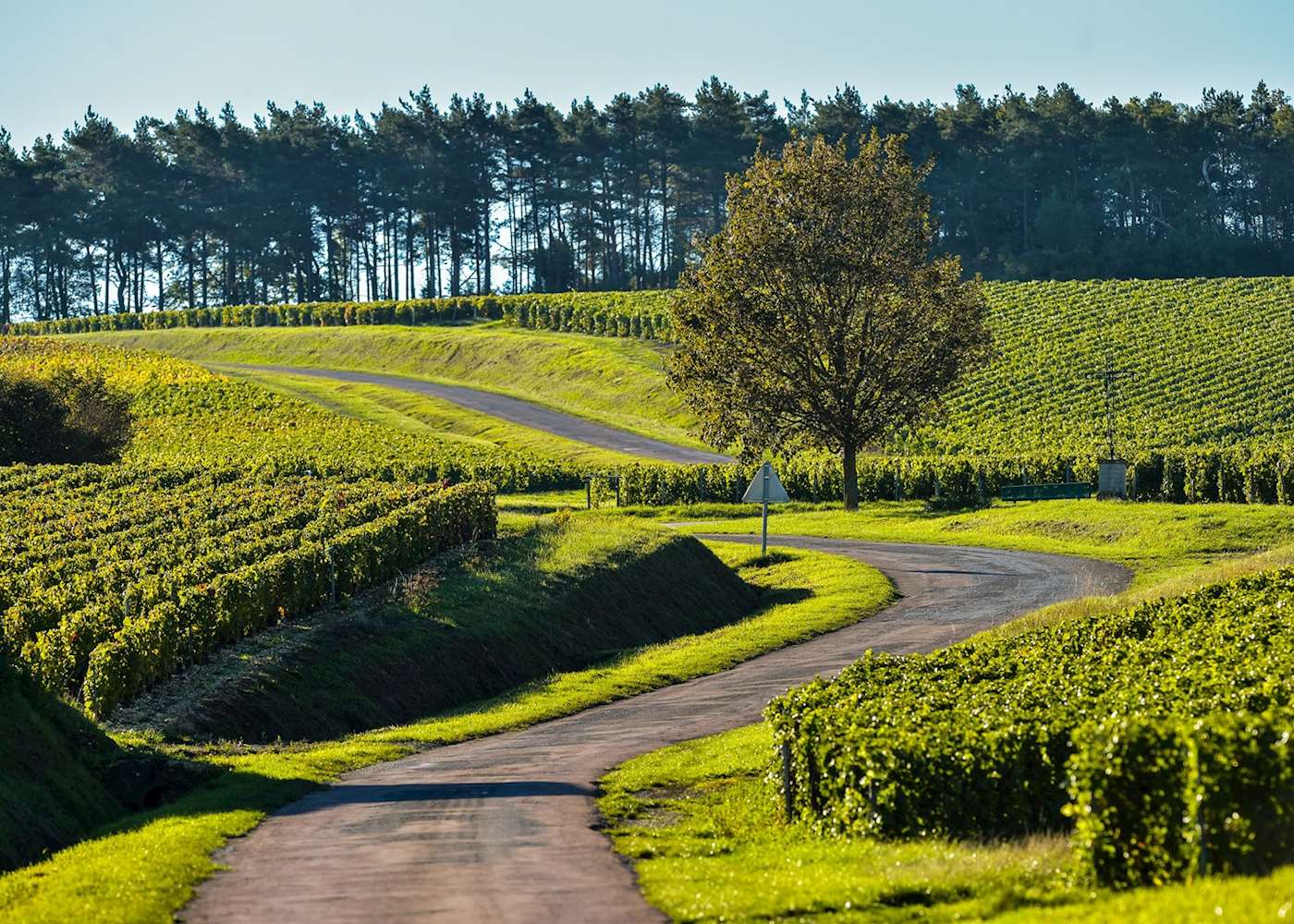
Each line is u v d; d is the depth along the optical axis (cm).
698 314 11338
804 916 1967
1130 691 2819
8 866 2855
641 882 2273
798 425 11481
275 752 4153
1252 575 5297
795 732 2897
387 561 6500
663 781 3494
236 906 2188
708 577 7950
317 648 5197
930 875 2098
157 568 6278
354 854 2614
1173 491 11038
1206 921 1584
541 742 4322
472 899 2161
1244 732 1972
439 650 5569
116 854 2650
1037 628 5212
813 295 11244
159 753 3778
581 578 6888
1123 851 1981
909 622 6594
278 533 7138
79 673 4656
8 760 3241
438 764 3944
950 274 11225
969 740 2516
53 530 7594
